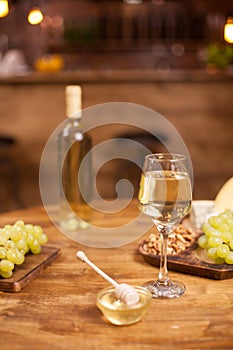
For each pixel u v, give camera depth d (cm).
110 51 559
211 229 114
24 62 521
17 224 120
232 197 145
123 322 87
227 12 541
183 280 108
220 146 375
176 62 557
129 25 550
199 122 370
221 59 389
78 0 548
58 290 104
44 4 546
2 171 361
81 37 545
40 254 120
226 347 82
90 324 89
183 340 84
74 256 123
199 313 93
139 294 92
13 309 96
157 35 552
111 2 549
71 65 557
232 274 109
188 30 548
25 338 85
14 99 360
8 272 104
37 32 554
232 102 367
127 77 357
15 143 365
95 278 110
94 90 361
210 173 379
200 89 365
